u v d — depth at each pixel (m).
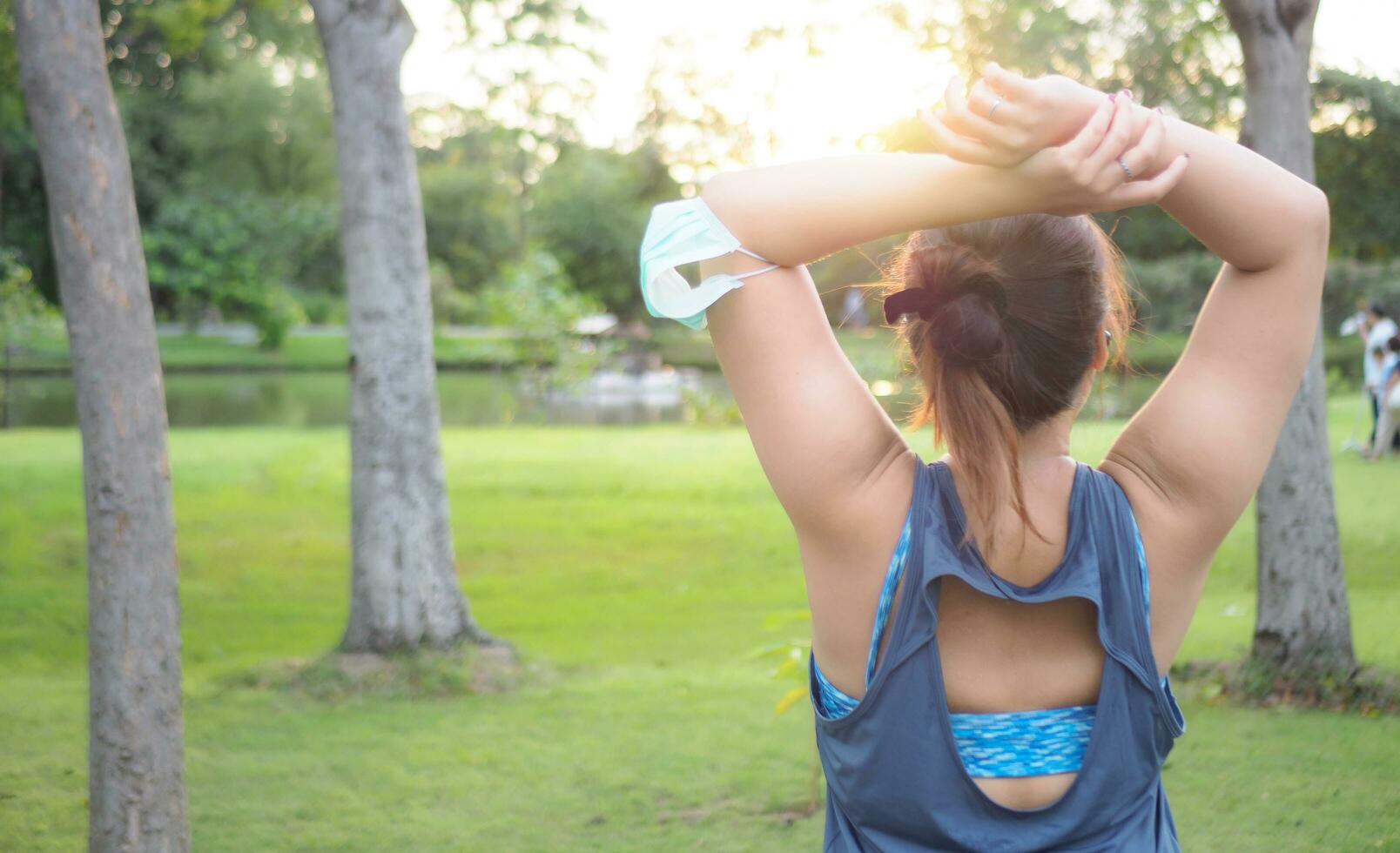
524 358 27.03
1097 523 1.24
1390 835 3.92
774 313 1.23
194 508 11.50
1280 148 5.46
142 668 2.95
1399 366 12.87
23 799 4.49
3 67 9.43
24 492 11.91
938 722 1.22
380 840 4.12
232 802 4.51
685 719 5.53
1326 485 5.68
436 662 6.30
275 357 39.78
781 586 8.67
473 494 12.12
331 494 12.38
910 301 1.27
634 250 44.59
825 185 1.20
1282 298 1.21
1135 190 1.11
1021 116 1.09
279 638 7.34
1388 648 6.29
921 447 9.20
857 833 1.30
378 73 6.39
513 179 50.28
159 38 25.50
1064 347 1.25
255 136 41.62
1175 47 9.82
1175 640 1.28
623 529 10.51
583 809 4.41
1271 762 4.68
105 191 2.90
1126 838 1.24
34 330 25.11
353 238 6.47
